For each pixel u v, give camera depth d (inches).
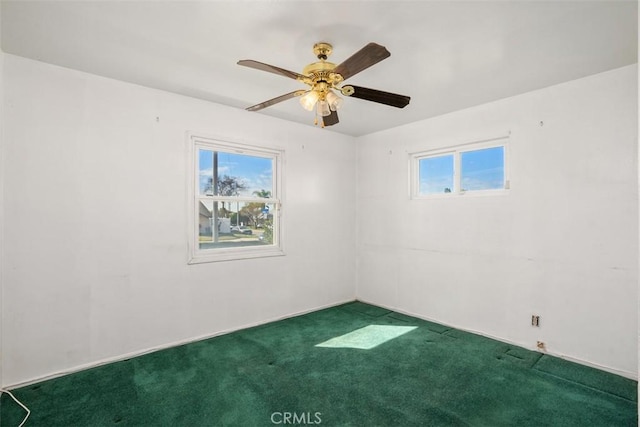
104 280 105.4
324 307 167.8
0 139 87.7
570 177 107.0
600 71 99.9
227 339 125.6
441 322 143.3
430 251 147.6
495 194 126.6
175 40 82.8
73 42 84.1
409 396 87.1
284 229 152.2
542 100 113.0
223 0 66.8
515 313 120.0
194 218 125.0
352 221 181.6
